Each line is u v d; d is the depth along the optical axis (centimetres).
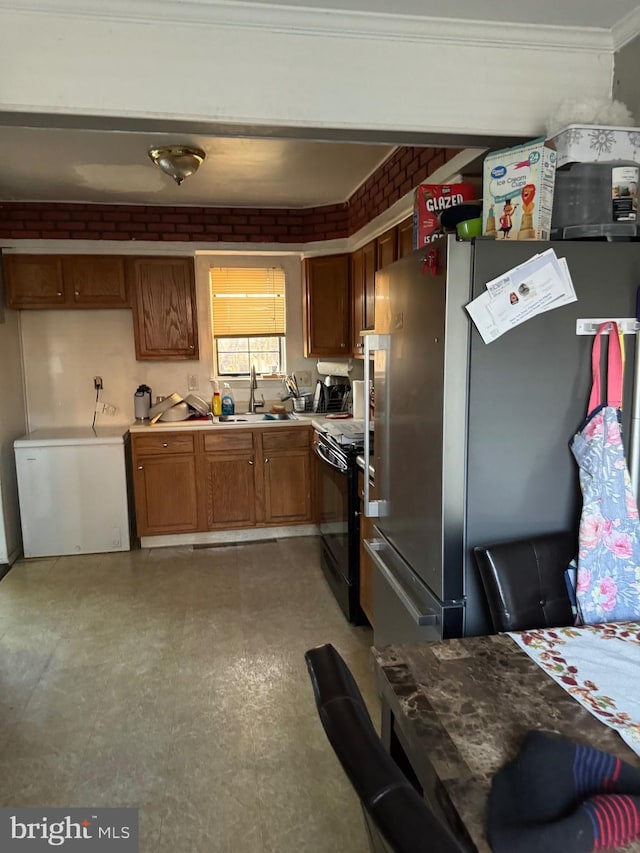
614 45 193
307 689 245
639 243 160
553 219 176
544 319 158
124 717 228
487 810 83
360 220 381
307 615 313
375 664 125
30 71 167
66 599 335
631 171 167
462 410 157
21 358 432
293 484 432
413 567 185
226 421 421
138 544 424
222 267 456
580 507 167
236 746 211
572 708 106
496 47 188
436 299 159
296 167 335
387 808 64
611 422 156
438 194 209
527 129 193
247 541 433
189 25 171
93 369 446
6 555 385
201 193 389
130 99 172
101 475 402
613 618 152
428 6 172
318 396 455
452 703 108
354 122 183
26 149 297
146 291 423
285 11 171
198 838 171
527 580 148
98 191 380
